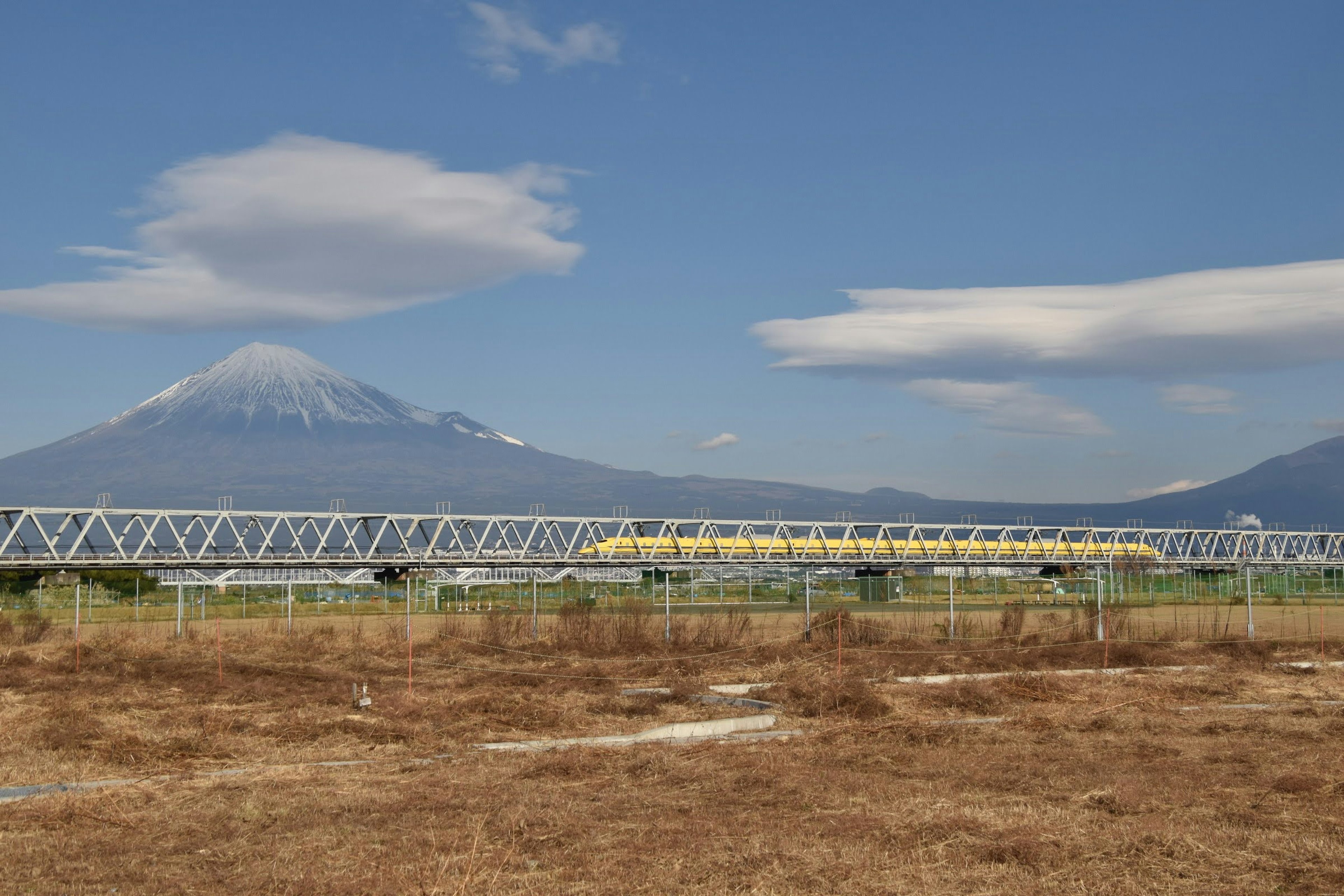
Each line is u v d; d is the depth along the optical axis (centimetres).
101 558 10769
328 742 2781
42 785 2239
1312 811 1997
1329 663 4891
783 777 2311
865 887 1558
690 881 1591
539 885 1568
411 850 1752
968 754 2683
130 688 3947
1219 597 10900
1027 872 1628
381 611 9538
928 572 16738
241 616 8888
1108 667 4778
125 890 1548
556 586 12094
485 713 3284
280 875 1603
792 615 8512
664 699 3662
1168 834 1784
